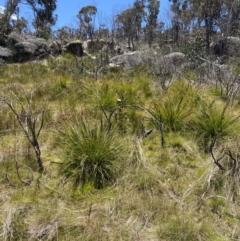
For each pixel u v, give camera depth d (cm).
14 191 312
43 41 1769
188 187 325
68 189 320
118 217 281
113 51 1814
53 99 631
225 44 1113
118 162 348
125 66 1275
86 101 587
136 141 403
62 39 2220
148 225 275
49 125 464
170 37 2141
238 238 263
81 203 300
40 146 401
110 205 295
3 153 379
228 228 275
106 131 377
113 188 322
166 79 754
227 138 399
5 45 1752
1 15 2038
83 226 265
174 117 444
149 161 368
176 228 263
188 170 360
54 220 270
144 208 291
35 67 1214
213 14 1727
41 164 348
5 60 1571
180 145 407
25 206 290
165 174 348
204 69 799
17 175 338
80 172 331
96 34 2520
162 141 401
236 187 321
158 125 443
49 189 318
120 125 450
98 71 1011
